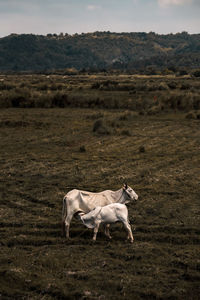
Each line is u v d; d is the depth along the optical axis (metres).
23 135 28.70
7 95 49.03
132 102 48.94
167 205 13.48
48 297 7.71
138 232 11.25
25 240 10.56
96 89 66.62
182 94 48.94
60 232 11.21
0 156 21.61
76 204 10.95
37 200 14.13
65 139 26.91
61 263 9.13
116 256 9.56
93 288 8.02
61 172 18.06
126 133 28.97
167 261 9.24
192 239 10.59
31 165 19.42
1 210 13.06
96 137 27.77
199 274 8.52
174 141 26.42
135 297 7.68
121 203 11.69
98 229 11.52
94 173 17.86
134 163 19.83
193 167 19.03
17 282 8.27
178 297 7.65
